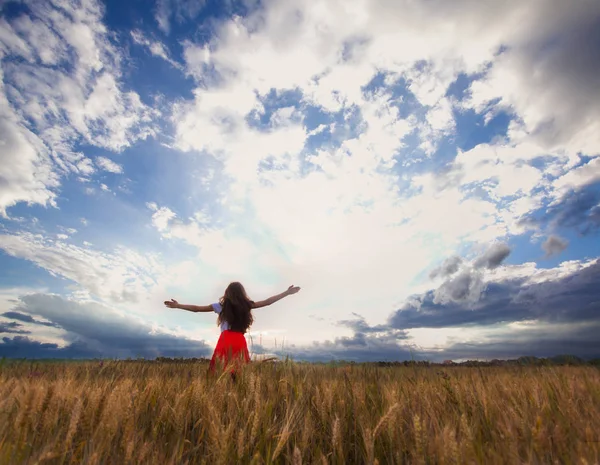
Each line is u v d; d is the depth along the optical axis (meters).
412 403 3.04
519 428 2.11
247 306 5.86
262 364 4.24
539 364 5.00
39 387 2.28
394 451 2.25
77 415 2.04
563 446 1.93
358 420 2.69
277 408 3.19
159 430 2.61
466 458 1.72
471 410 2.80
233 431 2.31
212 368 4.59
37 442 2.12
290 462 2.16
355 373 4.32
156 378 3.76
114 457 2.05
